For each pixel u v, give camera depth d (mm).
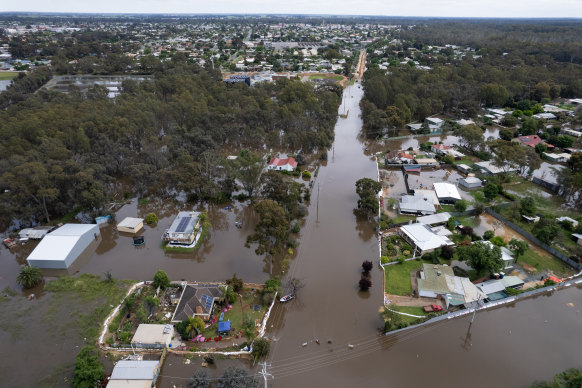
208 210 91500
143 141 104688
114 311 57344
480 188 99875
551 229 72625
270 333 54125
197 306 55406
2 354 49969
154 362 46812
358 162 119688
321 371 48281
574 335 54500
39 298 60781
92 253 74125
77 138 99000
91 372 44031
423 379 47469
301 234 79875
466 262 64688
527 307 59750
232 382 43188
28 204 79875
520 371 48625
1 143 92312
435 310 57844
